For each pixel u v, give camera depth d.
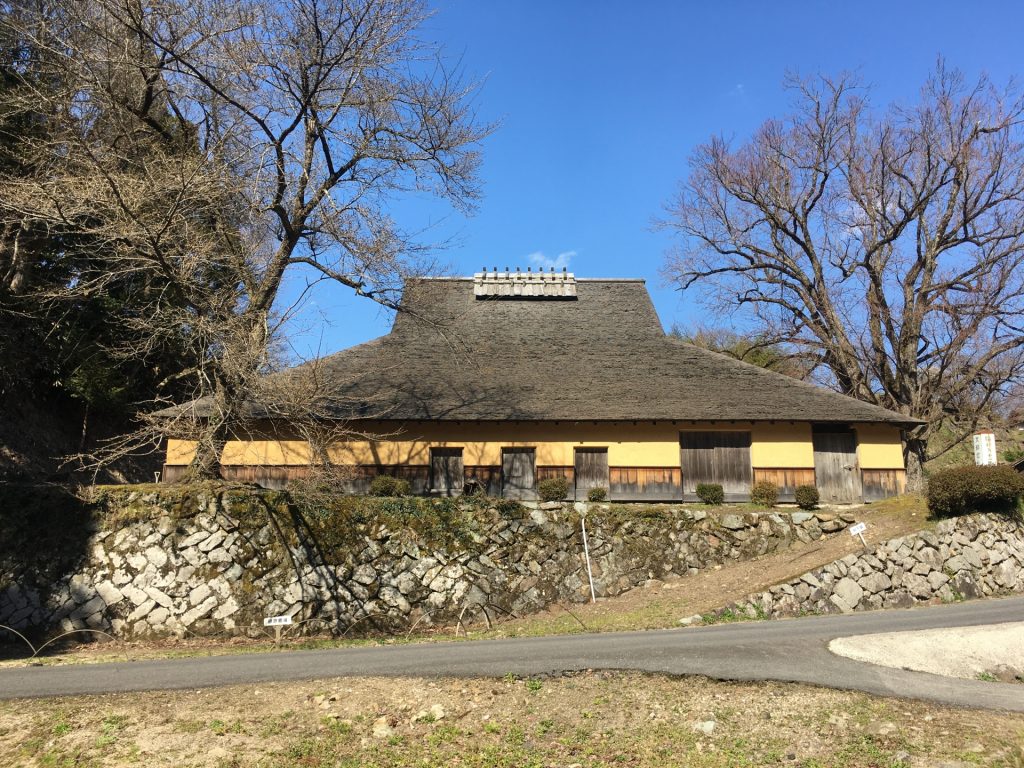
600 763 8.55
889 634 12.85
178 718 9.38
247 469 23.75
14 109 21.83
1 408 25.00
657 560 20.42
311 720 9.38
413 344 28.78
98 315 25.08
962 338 32.59
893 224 35.31
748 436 25.50
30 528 17.39
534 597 19.23
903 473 25.59
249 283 20.11
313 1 20.02
